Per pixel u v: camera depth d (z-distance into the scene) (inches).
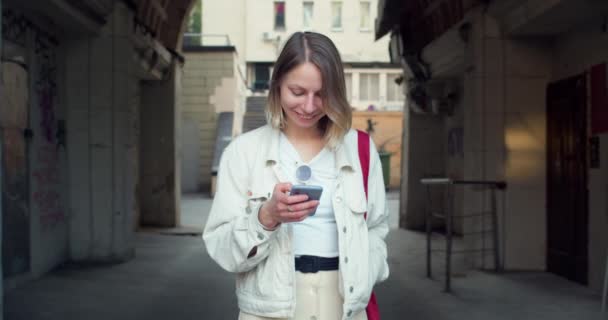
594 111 244.2
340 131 72.3
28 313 209.5
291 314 70.6
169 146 494.9
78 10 266.8
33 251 262.5
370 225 78.0
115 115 309.3
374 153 78.0
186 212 656.4
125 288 255.9
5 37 233.6
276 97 73.7
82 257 308.5
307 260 72.6
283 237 71.2
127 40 316.2
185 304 230.2
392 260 344.2
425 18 426.9
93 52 307.1
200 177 973.8
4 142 231.3
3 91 229.9
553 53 289.0
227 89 970.1
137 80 479.2
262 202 68.3
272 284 70.8
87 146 308.0
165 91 493.0
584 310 219.0
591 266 250.1
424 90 463.5
